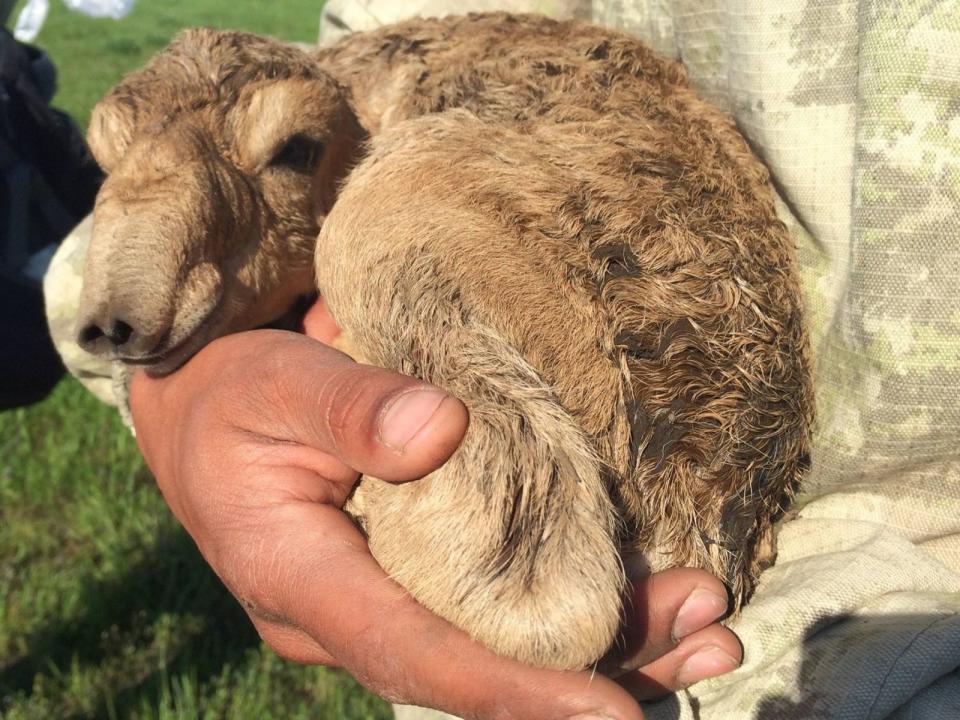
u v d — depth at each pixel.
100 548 0.57
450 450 0.19
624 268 0.24
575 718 0.18
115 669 0.50
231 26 2.29
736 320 0.24
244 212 0.30
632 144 0.27
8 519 0.61
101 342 0.27
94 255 0.27
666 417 0.23
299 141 0.32
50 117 0.46
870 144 0.21
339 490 0.23
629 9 0.35
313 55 0.39
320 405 0.20
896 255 0.21
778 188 0.26
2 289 0.43
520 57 0.33
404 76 0.36
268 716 0.46
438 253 0.24
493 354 0.22
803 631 0.21
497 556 0.20
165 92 0.30
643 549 0.23
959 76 0.20
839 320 0.23
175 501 0.26
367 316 0.25
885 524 0.23
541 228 0.24
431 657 0.19
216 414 0.23
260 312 0.31
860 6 0.21
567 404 0.23
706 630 0.21
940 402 0.21
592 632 0.19
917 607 0.21
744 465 0.23
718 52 0.28
